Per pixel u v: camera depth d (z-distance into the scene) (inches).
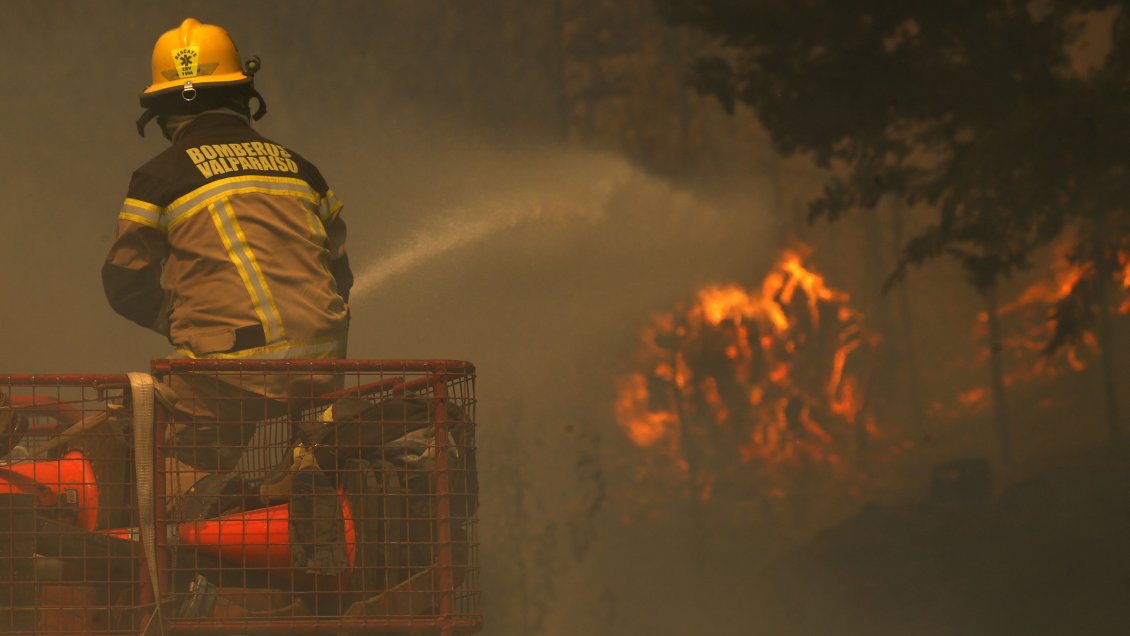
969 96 771.4
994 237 753.0
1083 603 674.8
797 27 794.2
